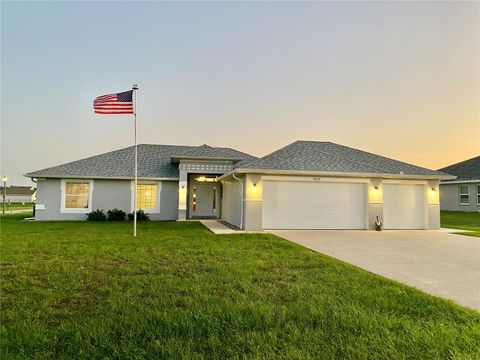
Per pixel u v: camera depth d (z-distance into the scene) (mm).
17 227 14000
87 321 3734
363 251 8961
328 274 6059
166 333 3432
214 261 7129
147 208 19438
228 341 3260
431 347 3139
